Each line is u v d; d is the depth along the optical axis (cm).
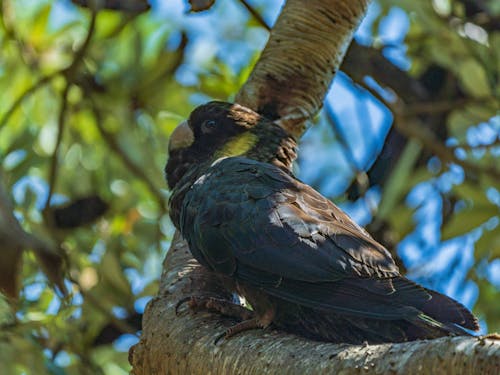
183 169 959
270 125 937
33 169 1277
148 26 1310
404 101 1317
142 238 1228
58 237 1147
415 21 1251
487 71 1254
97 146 1284
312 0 954
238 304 800
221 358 710
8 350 888
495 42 1247
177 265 865
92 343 1147
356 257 739
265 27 1195
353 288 727
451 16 1275
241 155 925
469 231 1202
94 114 1236
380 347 606
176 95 1256
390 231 1271
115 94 1234
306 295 738
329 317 764
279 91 955
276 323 773
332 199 1355
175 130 966
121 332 1198
